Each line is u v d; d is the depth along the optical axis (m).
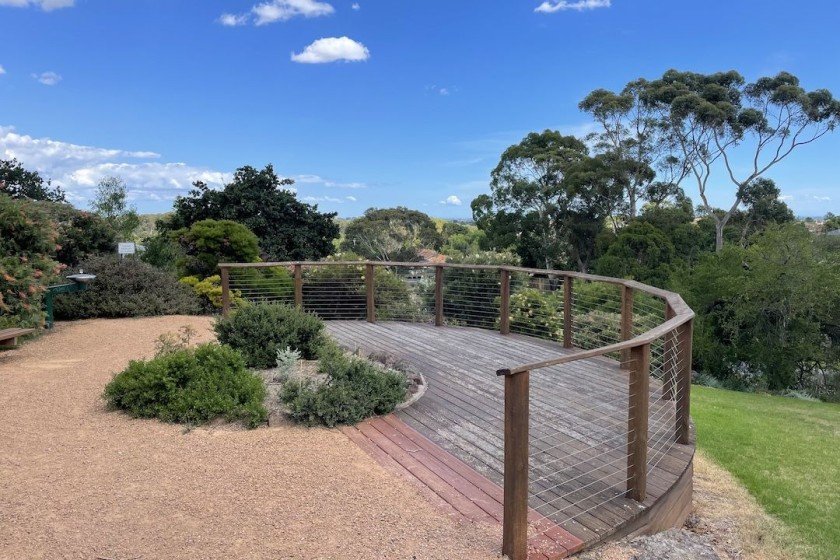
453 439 3.77
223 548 2.35
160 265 12.30
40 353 6.19
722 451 5.55
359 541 2.45
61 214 10.11
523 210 31.09
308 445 3.59
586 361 6.02
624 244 25.31
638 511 2.85
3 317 6.79
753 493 4.45
